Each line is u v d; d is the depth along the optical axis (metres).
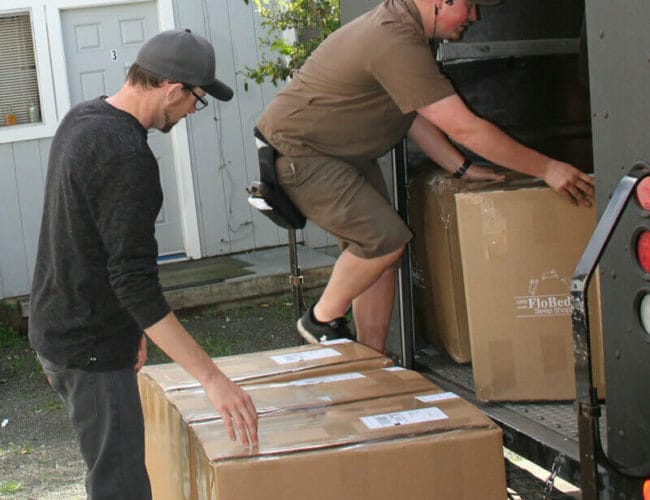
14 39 8.56
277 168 3.26
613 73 2.05
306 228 9.35
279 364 2.92
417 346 3.57
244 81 9.08
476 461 2.25
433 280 3.34
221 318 7.98
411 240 3.46
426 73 2.86
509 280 2.80
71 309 2.58
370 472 2.19
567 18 3.62
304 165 3.18
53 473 5.03
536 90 3.79
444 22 2.90
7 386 6.76
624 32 2.01
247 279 8.24
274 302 8.32
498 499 2.27
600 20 2.07
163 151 9.11
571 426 2.64
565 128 3.85
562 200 2.76
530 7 3.57
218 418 2.45
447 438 2.23
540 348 2.81
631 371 2.07
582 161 3.87
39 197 8.67
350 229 3.16
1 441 5.61
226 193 9.21
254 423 2.34
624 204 1.96
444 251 3.20
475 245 2.81
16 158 8.59
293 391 2.65
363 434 2.27
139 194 2.42
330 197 3.17
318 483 2.16
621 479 2.08
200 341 7.30
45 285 2.62
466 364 3.35
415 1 2.90
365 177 3.34
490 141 2.80
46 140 8.66
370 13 3.03
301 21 7.70
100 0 8.70
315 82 3.09
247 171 9.24
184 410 2.53
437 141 3.24
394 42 2.87
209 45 2.57
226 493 2.12
